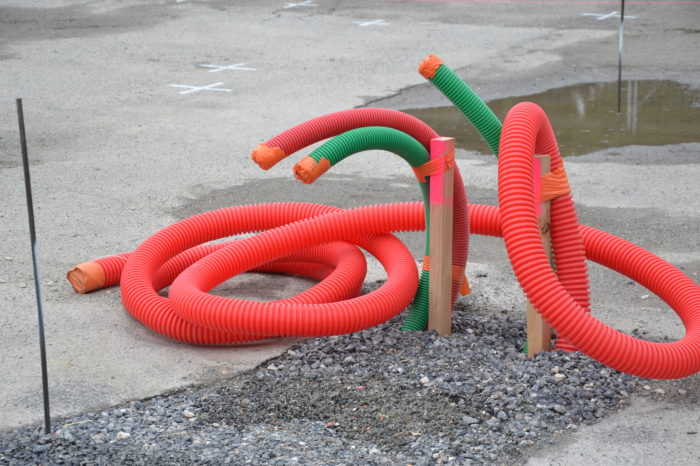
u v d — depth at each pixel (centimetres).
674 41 1822
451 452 443
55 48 1811
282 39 1911
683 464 436
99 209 877
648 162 1030
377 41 1881
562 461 438
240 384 526
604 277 703
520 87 1455
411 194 930
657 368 491
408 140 551
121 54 1755
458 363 541
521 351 569
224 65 1656
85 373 538
